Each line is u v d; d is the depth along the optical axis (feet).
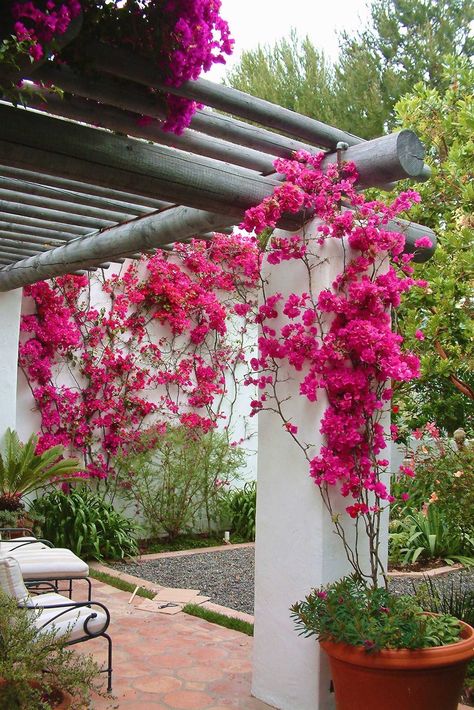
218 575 21.36
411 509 23.43
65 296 25.80
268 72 41.55
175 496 26.27
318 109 39.45
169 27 8.63
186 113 9.64
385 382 12.03
